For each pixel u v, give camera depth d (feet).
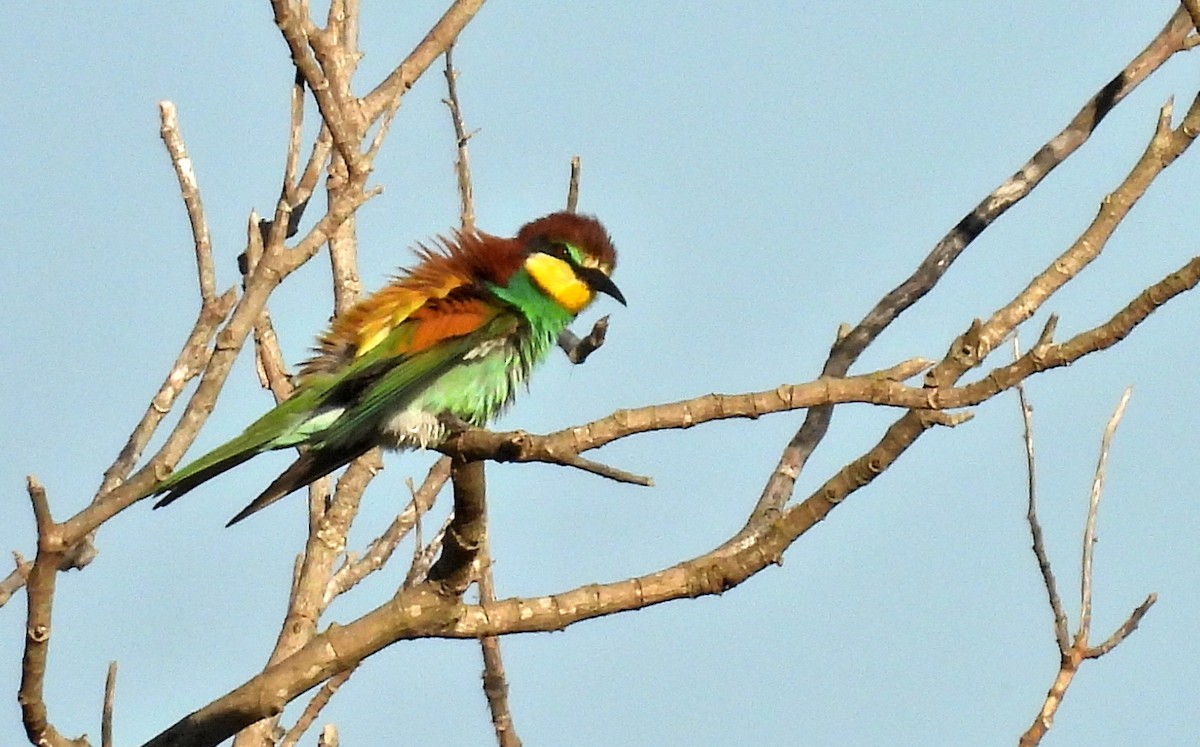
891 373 27.96
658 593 29.84
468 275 43.96
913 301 42.80
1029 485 32.17
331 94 29.27
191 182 35.50
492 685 36.32
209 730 29.99
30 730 27.50
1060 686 30.60
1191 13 32.12
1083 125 45.03
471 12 38.24
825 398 27.81
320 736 33.76
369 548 40.47
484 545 37.22
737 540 36.91
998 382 27.37
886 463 28.32
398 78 37.29
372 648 29.94
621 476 27.81
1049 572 31.53
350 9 39.34
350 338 41.86
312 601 36.70
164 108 35.68
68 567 37.50
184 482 38.14
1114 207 29.94
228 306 35.06
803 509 29.12
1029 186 44.16
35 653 26.61
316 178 36.63
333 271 43.52
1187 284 26.61
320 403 39.68
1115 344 27.17
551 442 27.81
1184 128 30.42
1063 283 29.53
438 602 29.78
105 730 29.35
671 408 27.84
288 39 29.14
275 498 38.91
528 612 29.96
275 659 35.91
